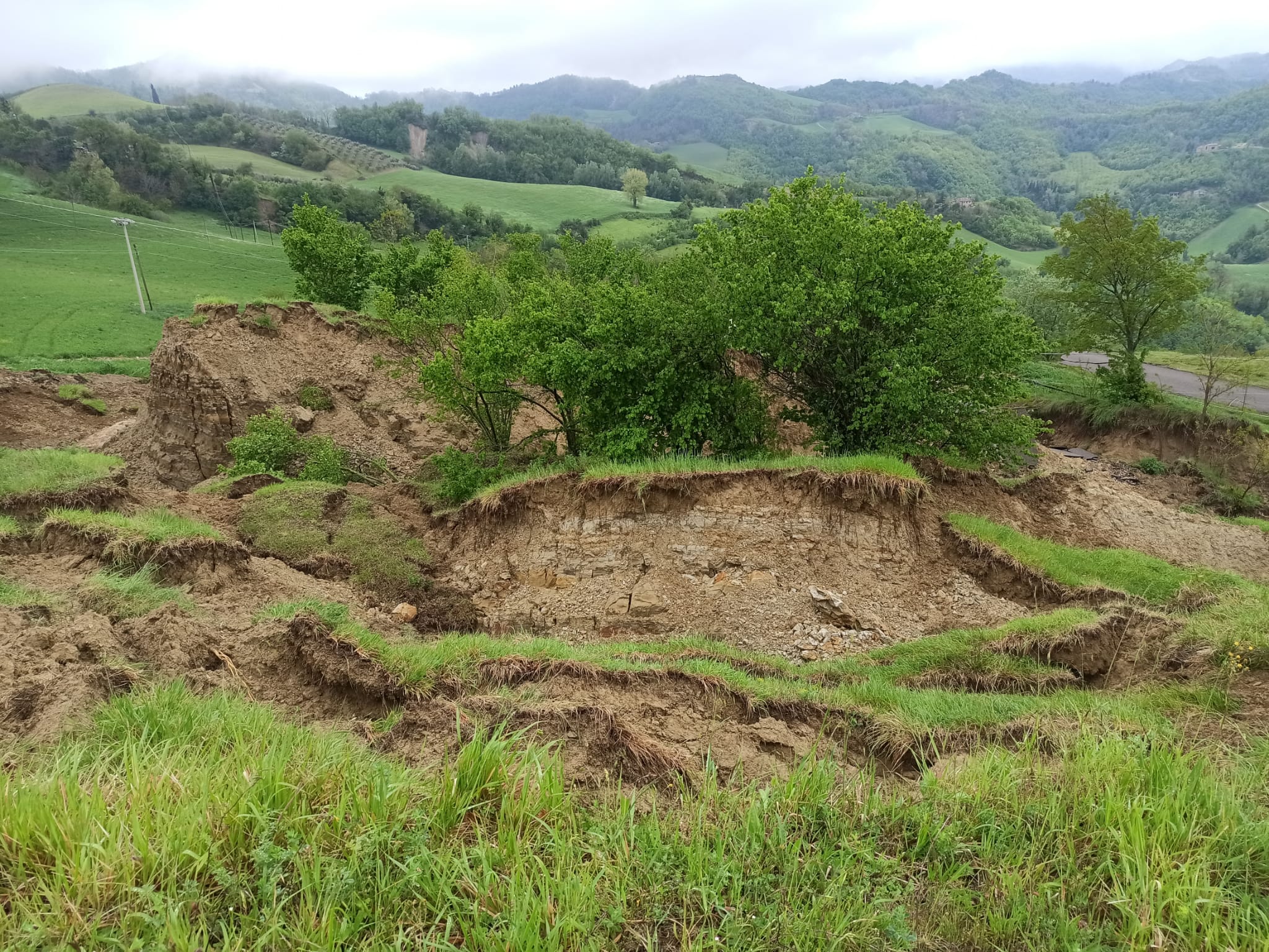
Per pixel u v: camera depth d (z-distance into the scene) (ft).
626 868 15.01
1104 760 18.35
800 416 60.13
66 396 105.09
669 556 44.32
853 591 41.70
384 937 12.62
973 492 57.77
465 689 25.50
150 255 247.09
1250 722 23.71
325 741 19.07
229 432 79.30
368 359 89.45
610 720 21.97
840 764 22.39
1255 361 142.61
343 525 48.37
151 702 19.70
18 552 31.89
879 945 13.69
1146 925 13.43
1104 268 109.29
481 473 56.29
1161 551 62.59
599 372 55.62
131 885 12.10
